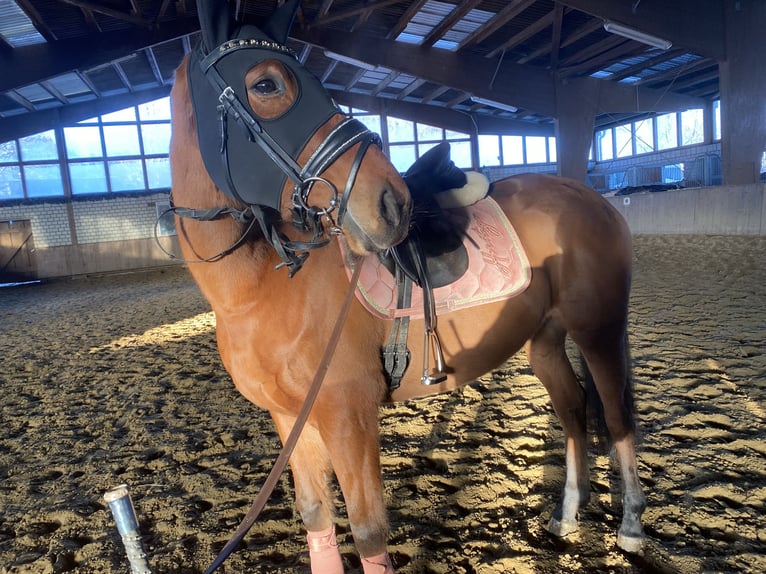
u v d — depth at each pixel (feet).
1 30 29.76
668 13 31.07
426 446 8.59
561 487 6.96
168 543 6.48
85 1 28.45
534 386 10.93
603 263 5.85
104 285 42.34
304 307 4.26
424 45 40.93
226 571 5.85
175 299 29.40
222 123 3.78
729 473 6.92
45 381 14.15
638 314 16.02
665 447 7.72
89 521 7.11
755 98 32.71
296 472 4.92
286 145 3.71
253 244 4.24
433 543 6.06
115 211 51.01
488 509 6.64
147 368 14.76
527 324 5.47
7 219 48.03
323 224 4.00
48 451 9.49
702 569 5.27
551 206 5.90
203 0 3.78
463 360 5.09
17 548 6.61
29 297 37.47
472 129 62.18
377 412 4.41
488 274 5.12
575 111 46.98
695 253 26.84
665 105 53.01
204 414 10.89
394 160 60.85
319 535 4.98
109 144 51.13
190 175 4.15
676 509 6.27
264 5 34.71
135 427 10.39
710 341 12.55
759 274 20.21
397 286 4.66
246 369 4.39
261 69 3.69
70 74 40.47
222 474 8.20
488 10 35.14
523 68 45.11
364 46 39.60
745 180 33.27
